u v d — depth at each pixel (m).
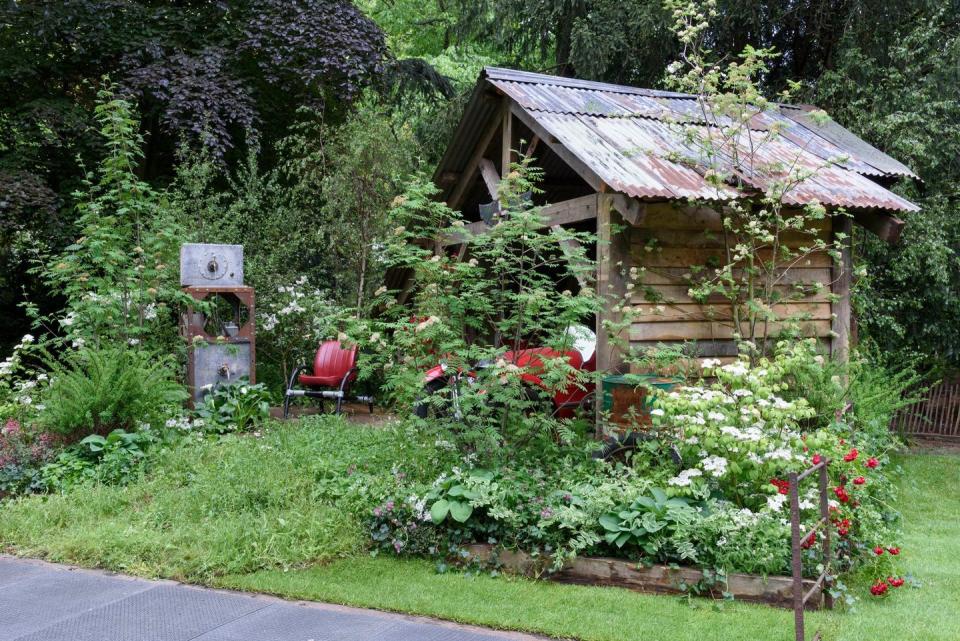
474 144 10.11
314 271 13.71
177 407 8.61
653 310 7.23
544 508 5.32
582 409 7.32
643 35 14.45
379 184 13.16
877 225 8.59
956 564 5.75
